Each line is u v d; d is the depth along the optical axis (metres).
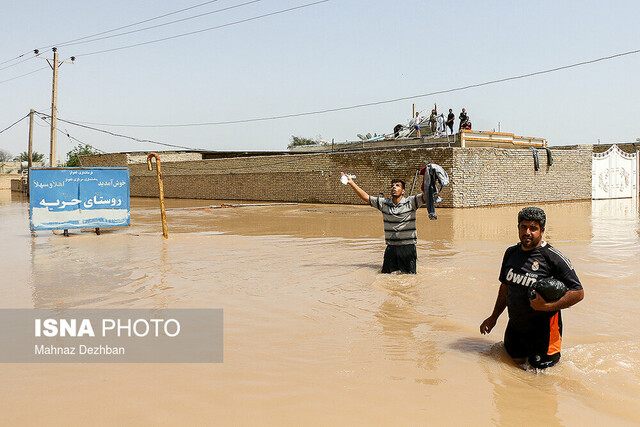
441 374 4.59
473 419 3.75
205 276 8.95
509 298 4.90
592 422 3.72
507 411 3.88
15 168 87.88
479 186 27.77
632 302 7.00
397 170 29.84
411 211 8.84
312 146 44.47
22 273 9.37
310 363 4.86
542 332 4.67
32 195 15.25
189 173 45.50
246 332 5.82
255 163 39.44
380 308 6.80
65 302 7.16
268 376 4.54
